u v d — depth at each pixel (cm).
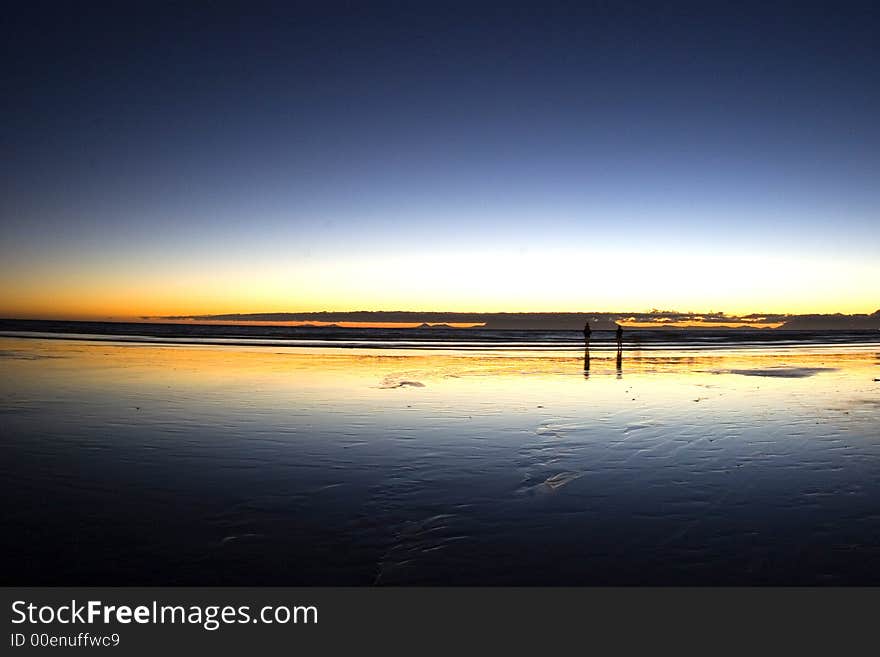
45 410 1103
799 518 548
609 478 678
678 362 2380
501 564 455
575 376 1770
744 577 436
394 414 1087
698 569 447
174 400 1235
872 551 474
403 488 639
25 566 449
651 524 534
